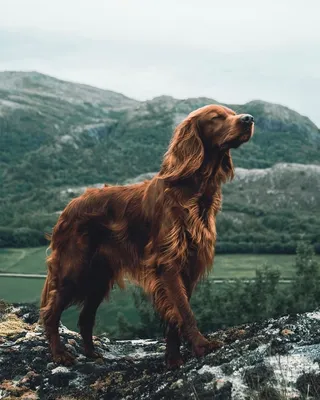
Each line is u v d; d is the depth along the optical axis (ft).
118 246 21.47
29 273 215.31
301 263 120.98
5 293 181.06
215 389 17.12
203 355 19.75
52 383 21.11
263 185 363.76
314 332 19.62
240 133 19.51
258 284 112.06
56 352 22.41
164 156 20.81
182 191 19.99
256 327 21.85
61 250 22.47
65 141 525.75
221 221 298.35
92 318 23.27
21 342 24.21
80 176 461.37
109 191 21.88
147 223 20.59
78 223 21.99
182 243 19.80
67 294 22.35
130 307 140.15
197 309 108.17
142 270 20.89
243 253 261.03
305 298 117.29
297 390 16.52
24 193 423.64
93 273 22.26
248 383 17.17
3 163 515.50
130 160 496.23
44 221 309.83
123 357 23.44
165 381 18.94
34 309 28.48
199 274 20.47
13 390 20.75
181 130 20.39
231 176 20.99
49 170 468.34
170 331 20.29
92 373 21.59
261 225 302.25
